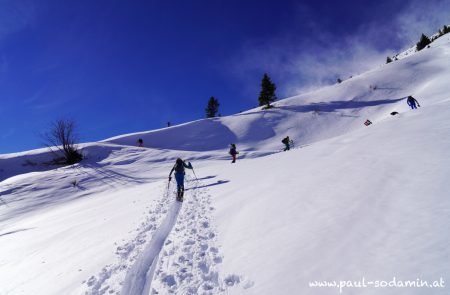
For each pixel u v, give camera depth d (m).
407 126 11.81
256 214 7.21
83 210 15.56
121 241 8.10
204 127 55.91
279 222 6.26
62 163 41.53
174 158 36.94
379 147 9.82
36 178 31.75
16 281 7.31
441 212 4.49
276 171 11.66
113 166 35.12
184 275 5.42
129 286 5.54
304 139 46.22
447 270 3.25
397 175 6.66
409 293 3.12
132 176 31.11
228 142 48.84
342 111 53.34
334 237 4.84
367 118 47.69
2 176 39.72
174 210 10.38
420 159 7.17
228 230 6.92
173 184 16.75
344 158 9.92
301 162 11.88
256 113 59.81
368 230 4.72
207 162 34.25
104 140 51.41
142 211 11.24
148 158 37.66
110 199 16.94
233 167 18.03
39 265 8.00
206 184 14.08
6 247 11.51
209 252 6.09
